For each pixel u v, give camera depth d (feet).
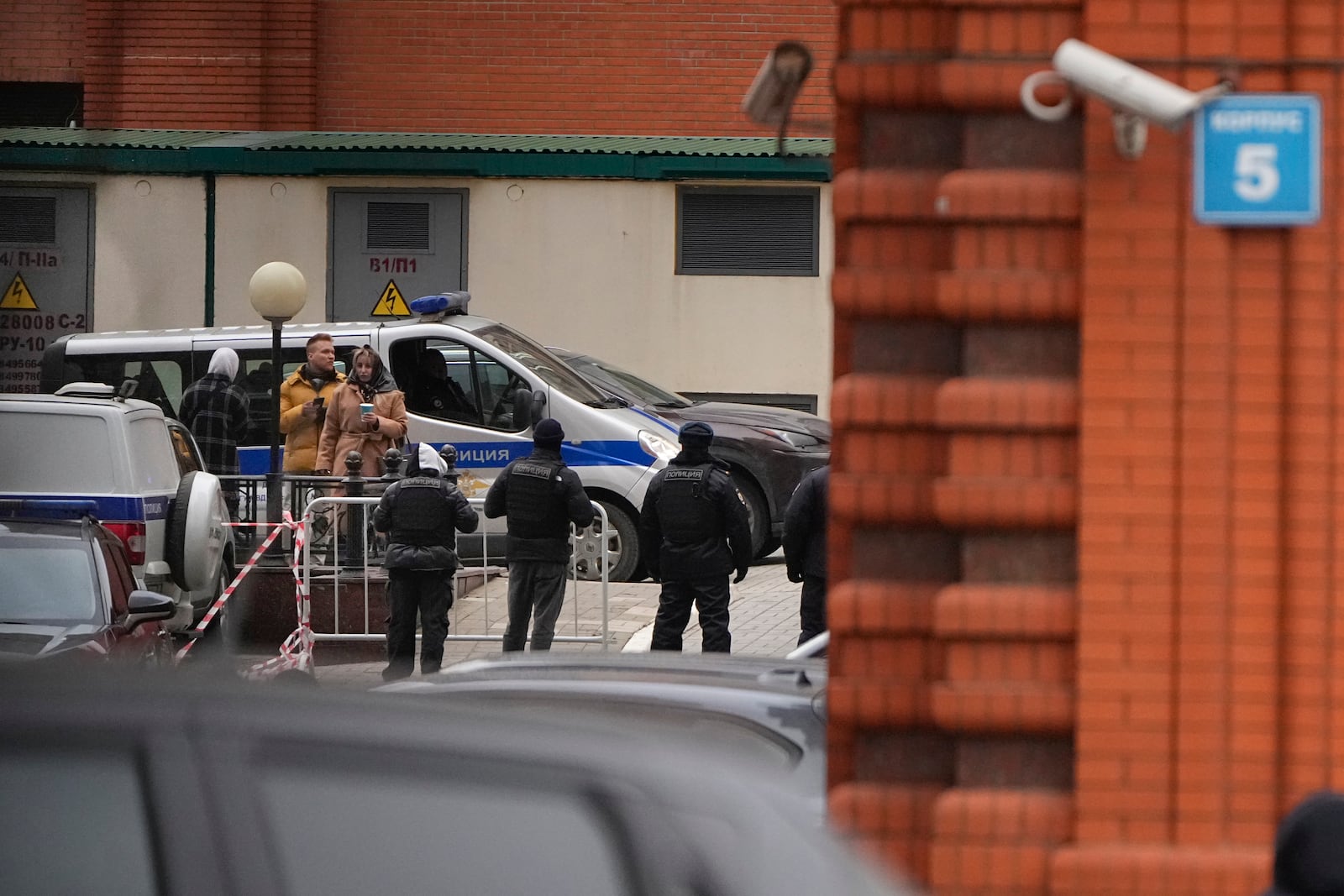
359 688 37.86
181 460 186.91
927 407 56.75
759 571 217.15
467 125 312.09
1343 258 55.21
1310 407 55.21
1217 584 55.31
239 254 275.39
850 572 57.93
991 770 56.80
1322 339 55.21
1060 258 56.13
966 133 57.16
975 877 55.83
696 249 274.16
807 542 138.82
